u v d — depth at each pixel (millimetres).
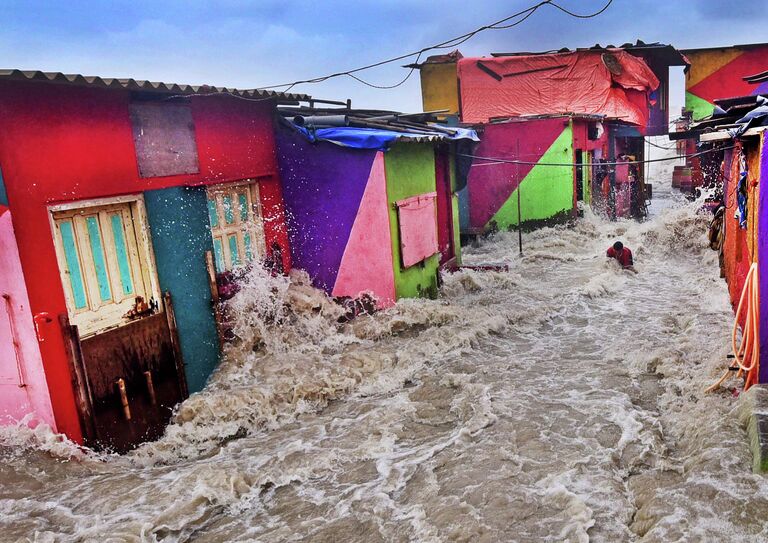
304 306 9945
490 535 4871
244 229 9500
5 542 5047
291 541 5113
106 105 6703
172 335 7633
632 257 15914
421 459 6352
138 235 7242
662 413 7008
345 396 8289
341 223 10586
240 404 7668
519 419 7051
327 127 10891
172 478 6152
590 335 10266
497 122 19734
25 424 6336
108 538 5016
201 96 8109
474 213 20562
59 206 6191
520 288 13531
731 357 7625
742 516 4395
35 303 5957
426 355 9398
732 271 9422
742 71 28578
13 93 5723
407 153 11703
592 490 5406
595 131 20641
